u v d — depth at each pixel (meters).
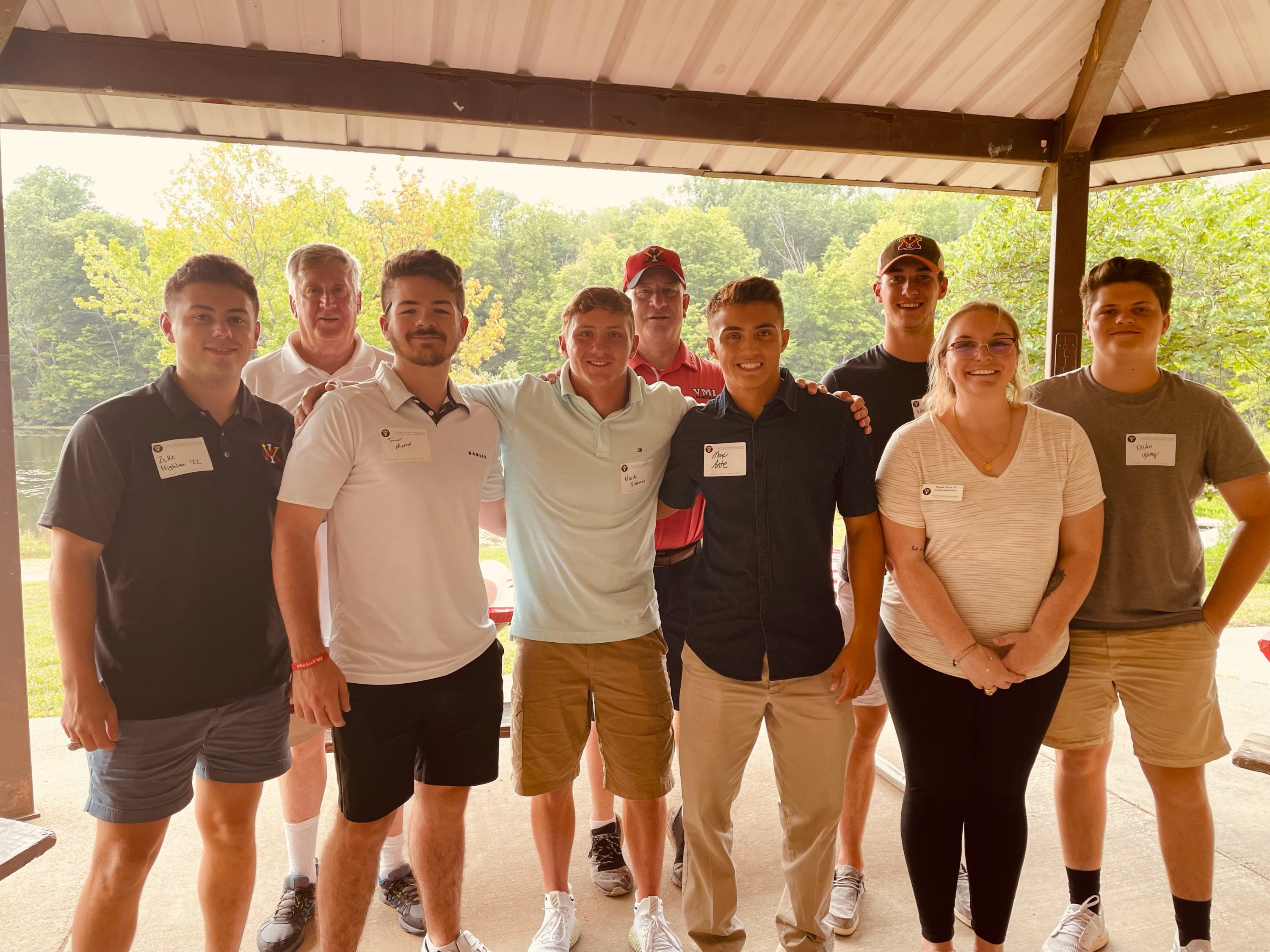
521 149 3.49
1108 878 2.54
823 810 1.95
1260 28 3.07
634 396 2.08
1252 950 2.18
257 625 1.88
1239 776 3.21
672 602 2.57
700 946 1.99
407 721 1.88
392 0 2.70
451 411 1.94
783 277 34.91
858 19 3.04
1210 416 2.04
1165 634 2.04
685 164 3.73
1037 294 9.01
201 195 11.32
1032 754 1.91
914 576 1.93
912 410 2.51
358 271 2.52
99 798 1.75
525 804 3.08
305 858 2.35
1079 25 3.14
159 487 1.75
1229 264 8.27
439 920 2.02
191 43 2.70
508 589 3.31
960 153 3.49
